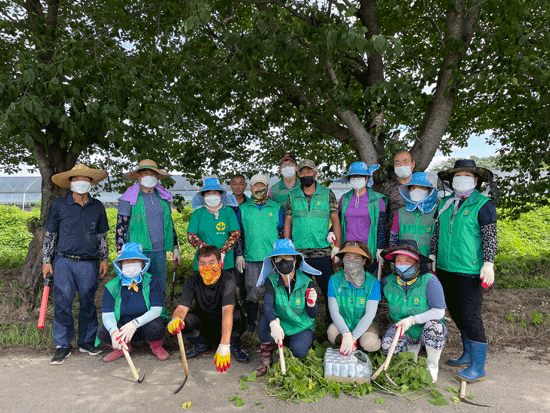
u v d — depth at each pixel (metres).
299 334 3.68
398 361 3.51
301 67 5.20
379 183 5.89
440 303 3.51
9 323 5.20
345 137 6.87
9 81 4.50
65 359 4.04
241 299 4.82
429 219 4.05
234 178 5.22
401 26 7.77
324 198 4.52
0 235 16.09
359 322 3.67
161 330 3.94
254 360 4.03
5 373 3.66
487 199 3.55
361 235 4.44
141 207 4.39
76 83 4.68
